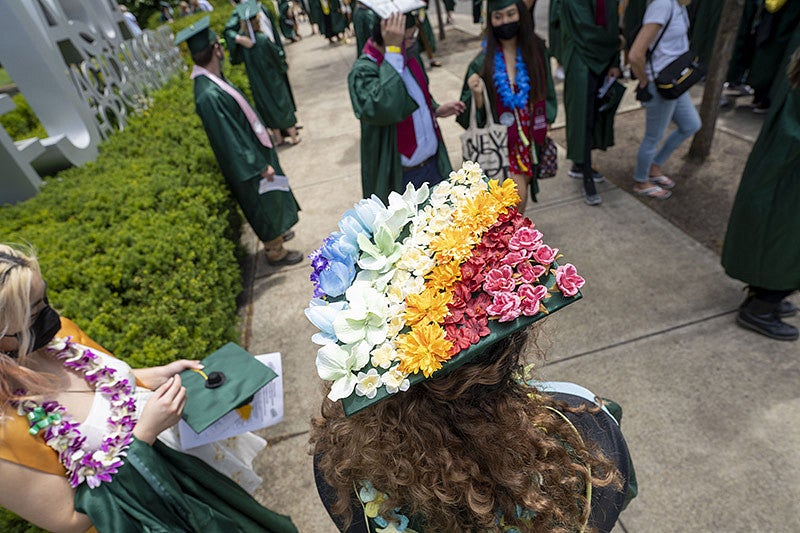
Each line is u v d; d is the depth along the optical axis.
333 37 13.16
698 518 2.00
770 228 2.33
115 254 2.82
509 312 0.67
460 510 0.77
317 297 0.84
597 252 3.54
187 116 5.37
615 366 2.68
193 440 1.64
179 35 3.38
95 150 4.71
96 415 1.35
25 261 1.26
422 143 3.24
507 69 3.13
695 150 4.36
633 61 3.45
